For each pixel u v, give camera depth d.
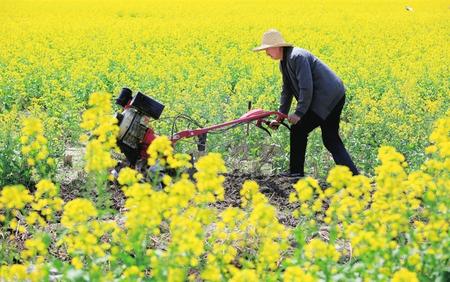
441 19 60.72
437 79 29.22
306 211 9.59
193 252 8.44
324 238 12.48
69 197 14.89
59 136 20.25
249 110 16.44
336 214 9.70
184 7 74.81
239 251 11.11
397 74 29.36
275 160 17.34
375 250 8.56
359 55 36.31
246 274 7.59
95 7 74.75
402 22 58.41
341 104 15.95
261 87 26.55
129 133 14.38
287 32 50.28
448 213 9.16
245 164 17.75
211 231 12.12
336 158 16.06
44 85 26.09
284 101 16.17
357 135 18.78
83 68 29.72
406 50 40.69
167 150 9.97
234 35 47.28
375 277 8.45
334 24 56.34
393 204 9.20
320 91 15.73
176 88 24.83
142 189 8.73
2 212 13.49
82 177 15.87
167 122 19.22
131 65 31.27
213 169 9.15
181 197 8.78
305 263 8.70
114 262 9.44
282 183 15.98
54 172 15.42
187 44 43.06
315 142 17.66
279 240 12.04
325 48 41.31
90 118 11.01
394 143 18.36
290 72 15.69
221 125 15.34
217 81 27.42
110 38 45.47
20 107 24.00
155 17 65.69
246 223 9.55
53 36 47.22
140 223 8.67
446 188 9.36
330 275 8.58
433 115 20.42
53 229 12.64
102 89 26.77
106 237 11.78
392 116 20.06
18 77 27.48
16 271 8.02
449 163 10.04
